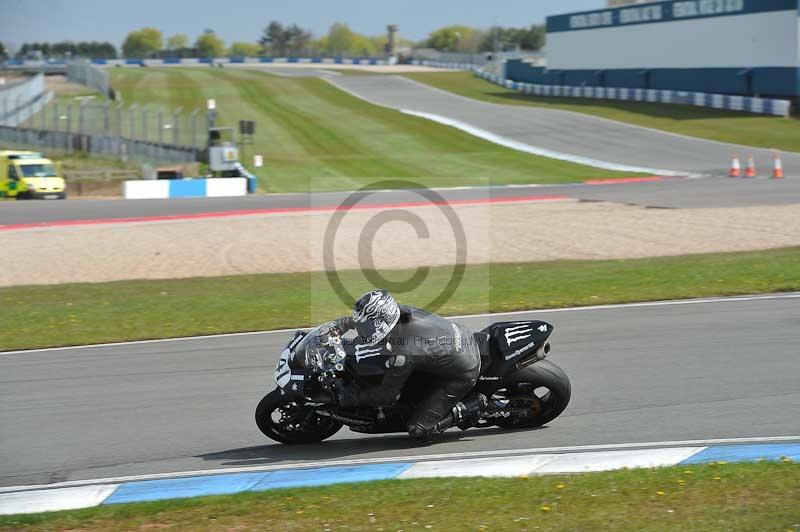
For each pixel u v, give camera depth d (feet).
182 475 54.29
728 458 53.67
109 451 59.11
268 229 172.86
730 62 428.56
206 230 173.37
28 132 440.86
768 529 41.01
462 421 57.88
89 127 409.08
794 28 387.96
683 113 414.21
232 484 52.31
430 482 49.98
